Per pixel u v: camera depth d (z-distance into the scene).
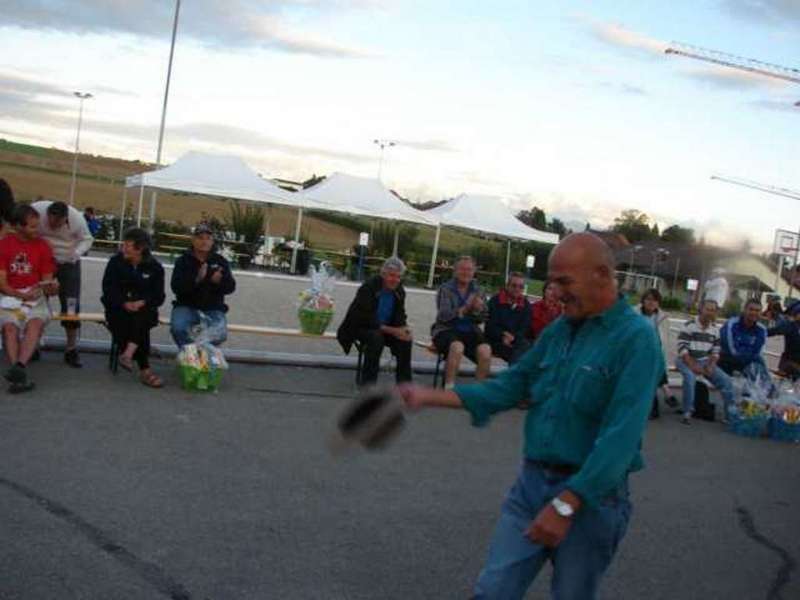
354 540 4.96
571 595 2.86
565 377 2.90
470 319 9.47
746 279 32.22
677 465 7.82
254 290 19.84
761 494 7.12
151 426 6.84
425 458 6.91
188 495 5.38
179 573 4.25
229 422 7.26
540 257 39.84
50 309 8.06
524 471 3.00
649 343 2.79
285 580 4.31
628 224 50.00
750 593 4.90
